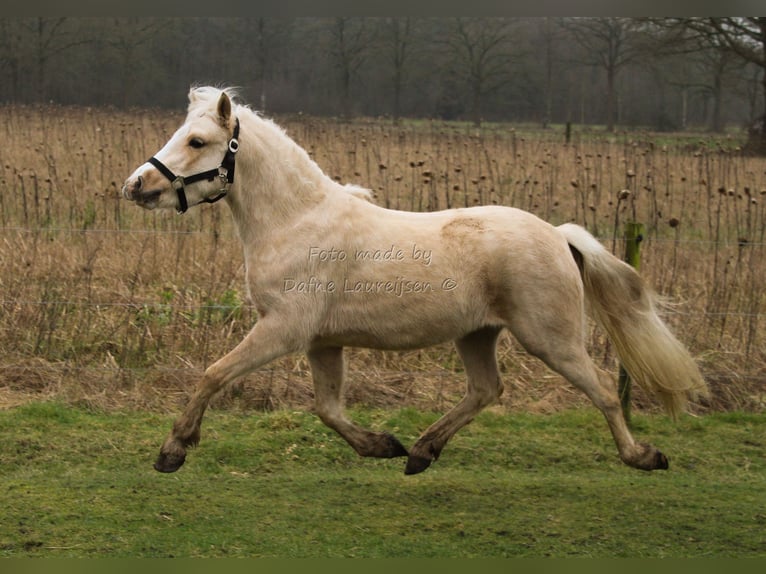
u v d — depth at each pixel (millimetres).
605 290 6277
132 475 6355
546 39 37969
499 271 5883
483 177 10594
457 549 5148
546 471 6816
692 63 34656
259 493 6039
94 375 8211
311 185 5969
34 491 5891
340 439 7203
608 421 6039
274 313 5828
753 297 9477
